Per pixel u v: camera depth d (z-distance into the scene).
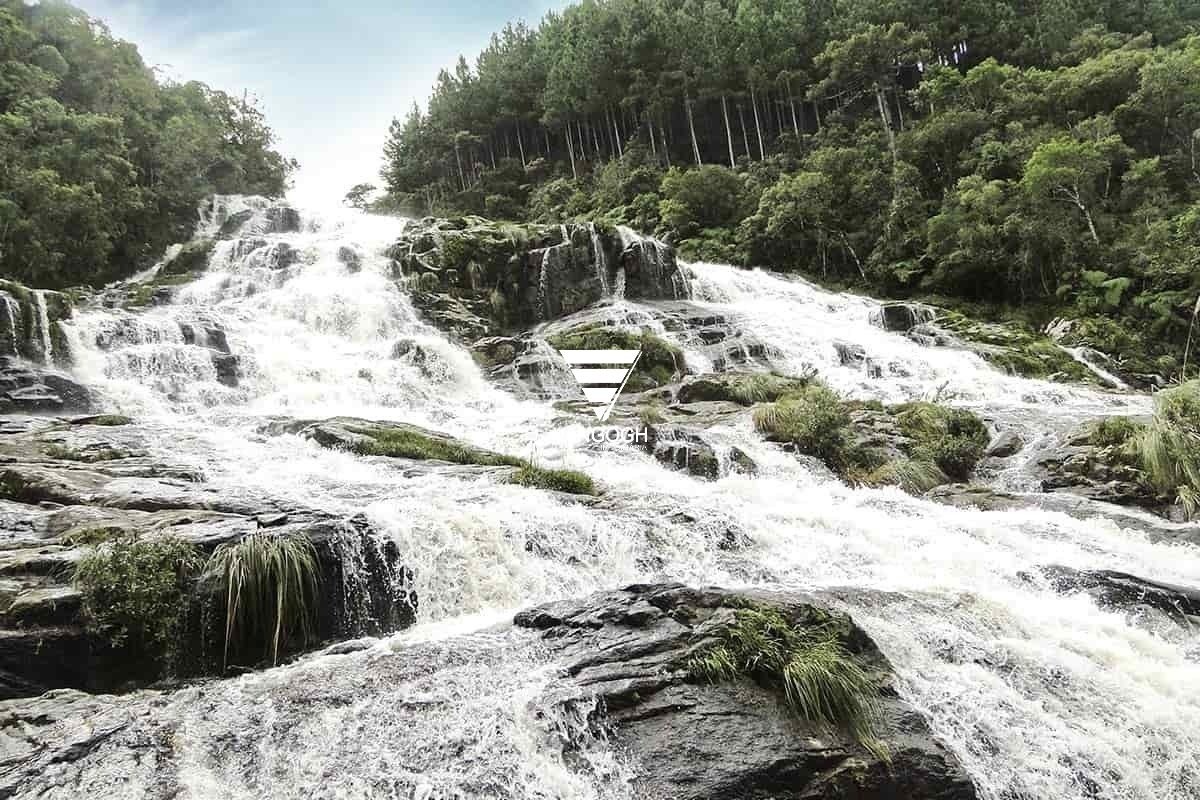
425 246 31.36
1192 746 6.55
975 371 26.08
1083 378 27.70
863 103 58.75
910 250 41.91
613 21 64.25
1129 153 39.62
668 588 7.10
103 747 4.90
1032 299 37.38
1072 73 45.50
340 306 25.92
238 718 5.33
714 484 13.33
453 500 9.90
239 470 11.39
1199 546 11.06
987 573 9.74
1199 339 30.78
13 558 6.99
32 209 29.55
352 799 4.65
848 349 27.11
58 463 10.57
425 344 22.61
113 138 35.72
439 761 4.97
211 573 7.05
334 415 16.58
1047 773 6.02
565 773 4.98
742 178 51.72
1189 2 61.09
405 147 75.25
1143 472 13.70
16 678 6.00
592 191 60.03
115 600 6.59
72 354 18.58
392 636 7.25
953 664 7.09
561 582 8.83
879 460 15.53
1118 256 34.69
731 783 4.97
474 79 71.69
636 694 5.61
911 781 5.35
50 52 38.44
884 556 10.20
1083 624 8.34
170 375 18.78
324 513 8.42
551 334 26.41
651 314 28.89
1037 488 14.50
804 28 59.47
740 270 41.53
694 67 57.75
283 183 61.22
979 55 58.28
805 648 6.09
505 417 18.23
